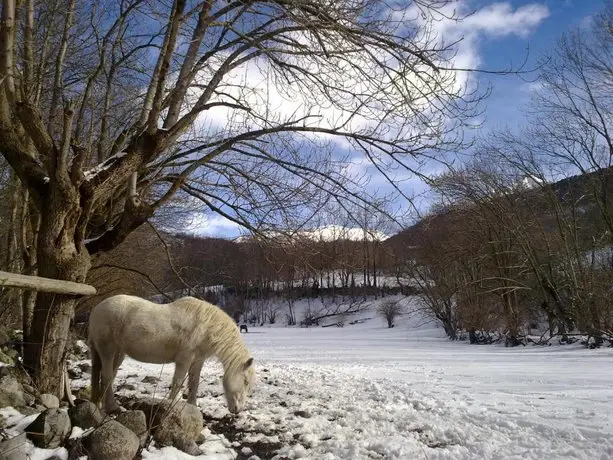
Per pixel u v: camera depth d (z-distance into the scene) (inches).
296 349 1152.2
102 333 277.7
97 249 318.3
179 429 233.1
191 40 309.4
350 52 309.7
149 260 744.3
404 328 2185.0
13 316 438.9
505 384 430.9
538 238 1331.2
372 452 231.5
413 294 1831.9
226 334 290.4
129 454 203.9
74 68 449.1
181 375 278.7
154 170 376.8
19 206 457.7
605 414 283.1
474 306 1438.2
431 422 281.4
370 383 437.4
